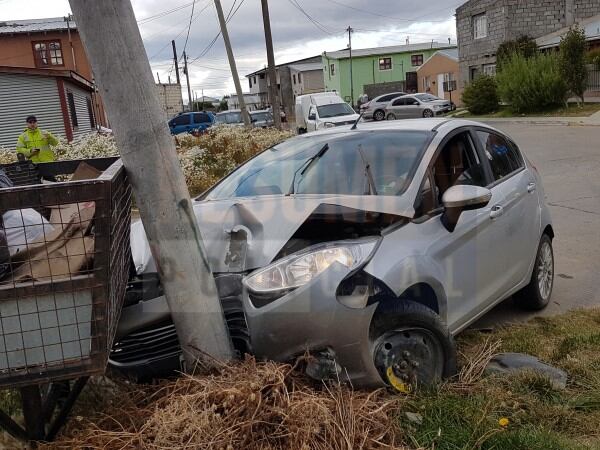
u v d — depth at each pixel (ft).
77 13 8.93
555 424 10.10
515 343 13.69
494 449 9.18
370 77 202.39
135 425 8.98
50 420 9.83
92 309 7.97
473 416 9.82
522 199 15.39
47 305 7.91
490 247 13.52
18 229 9.57
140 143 9.36
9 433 9.11
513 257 14.71
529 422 10.04
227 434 8.26
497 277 14.03
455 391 10.77
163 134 9.55
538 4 117.39
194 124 97.60
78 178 11.98
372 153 13.47
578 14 118.11
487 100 105.50
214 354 10.07
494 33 122.01
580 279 18.98
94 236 7.89
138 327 10.48
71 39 122.93
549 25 118.21
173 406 8.73
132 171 9.50
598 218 26.50
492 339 14.03
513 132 69.87
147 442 8.45
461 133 14.49
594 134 60.03
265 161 15.06
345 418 8.89
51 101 74.49
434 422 9.71
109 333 8.20
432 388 10.57
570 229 24.99
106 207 7.83
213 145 51.85
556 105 94.38
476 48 128.77
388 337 10.46
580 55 91.45
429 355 10.88
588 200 30.19
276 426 8.58
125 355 10.76
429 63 162.61
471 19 129.08
